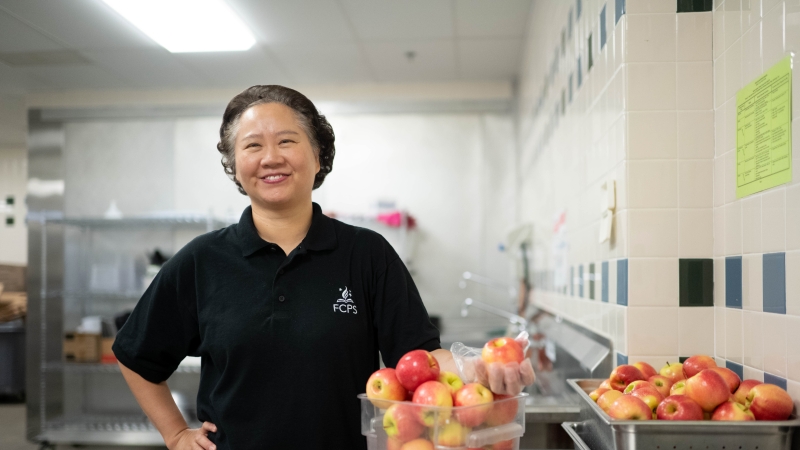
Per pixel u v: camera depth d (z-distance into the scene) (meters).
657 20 1.43
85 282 4.56
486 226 4.53
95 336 4.05
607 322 1.63
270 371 1.12
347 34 3.47
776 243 1.08
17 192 6.23
